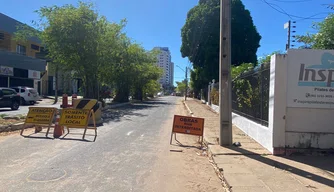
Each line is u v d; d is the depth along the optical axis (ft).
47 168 21.12
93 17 69.41
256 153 26.66
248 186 17.80
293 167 22.04
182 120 33.96
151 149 28.99
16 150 26.55
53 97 145.79
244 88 42.75
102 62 75.92
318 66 25.88
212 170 22.47
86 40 67.21
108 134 37.01
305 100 25.96
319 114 25.94
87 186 17.71
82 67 72.54
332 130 25.86
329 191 16.94
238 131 41.32
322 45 35.83
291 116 26.17
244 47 125.18
